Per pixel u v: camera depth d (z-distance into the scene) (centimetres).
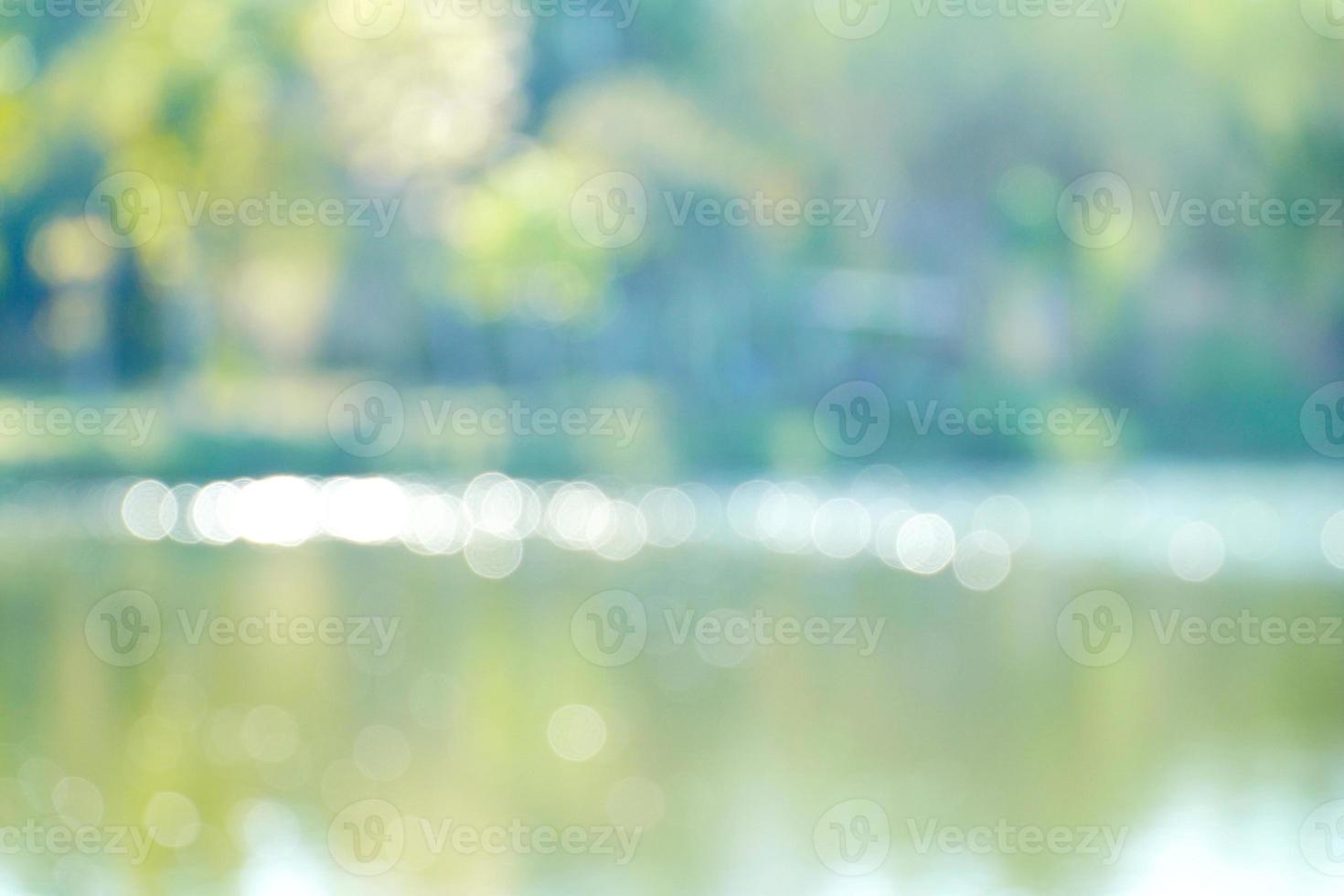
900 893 1082
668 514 4669
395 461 5444
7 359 6022
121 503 4350
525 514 4597
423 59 6341
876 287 7112
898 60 7094
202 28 5338
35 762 1442
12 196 5366
